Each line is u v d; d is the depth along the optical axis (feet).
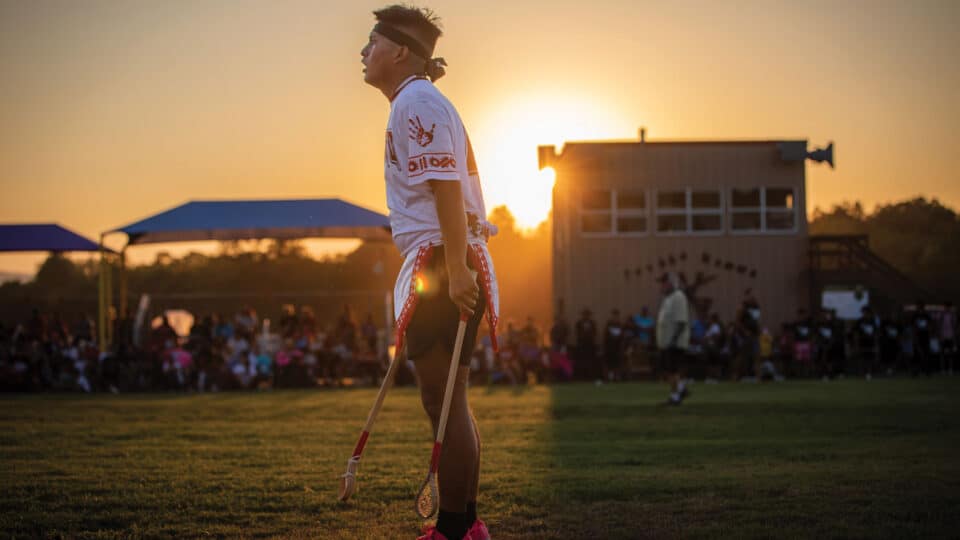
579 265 97.19
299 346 71.51
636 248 97.30
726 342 76.89
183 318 84.38
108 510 17.02
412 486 19.40
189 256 157.48
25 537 14.84
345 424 35.70
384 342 76.64
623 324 79.51
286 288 156.25
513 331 74.90
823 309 96.37
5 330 69.26
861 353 79.97
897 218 244.22
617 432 32.27
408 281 12.18
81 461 23.97
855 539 14.56
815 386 62.28
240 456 25.04
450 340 12.12
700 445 27.76
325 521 16.06
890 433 31.09
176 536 15.01
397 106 12.28
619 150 97.71
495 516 16.39
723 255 97.50
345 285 152.15
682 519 16.15
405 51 12.73
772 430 32.58
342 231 78.13
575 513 16.67
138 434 31.78
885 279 97.86
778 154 98.07
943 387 59.31
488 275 12.53
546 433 31.96
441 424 11.69
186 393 63.57
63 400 53.52
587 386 67.82
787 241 97.91
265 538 14.85
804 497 18.11
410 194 12.28
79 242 76.38
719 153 98.07
